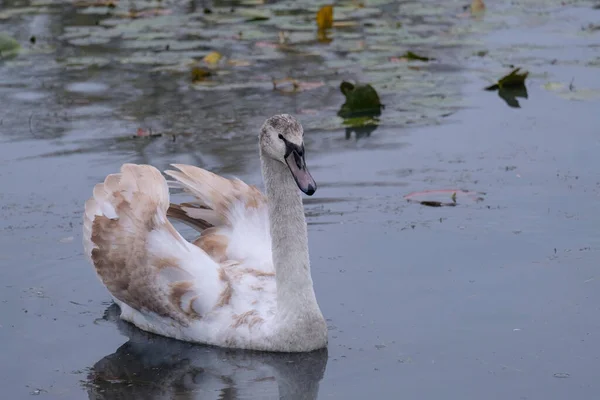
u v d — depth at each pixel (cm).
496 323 840
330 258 977
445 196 1109
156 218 883
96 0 2062
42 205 1094
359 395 729
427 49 1694
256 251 897
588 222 1031
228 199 930
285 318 812
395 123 1352
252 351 826
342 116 1380
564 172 1157
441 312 865
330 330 841
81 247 1011
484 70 1560
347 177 1166
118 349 836
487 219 1049
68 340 846
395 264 960
